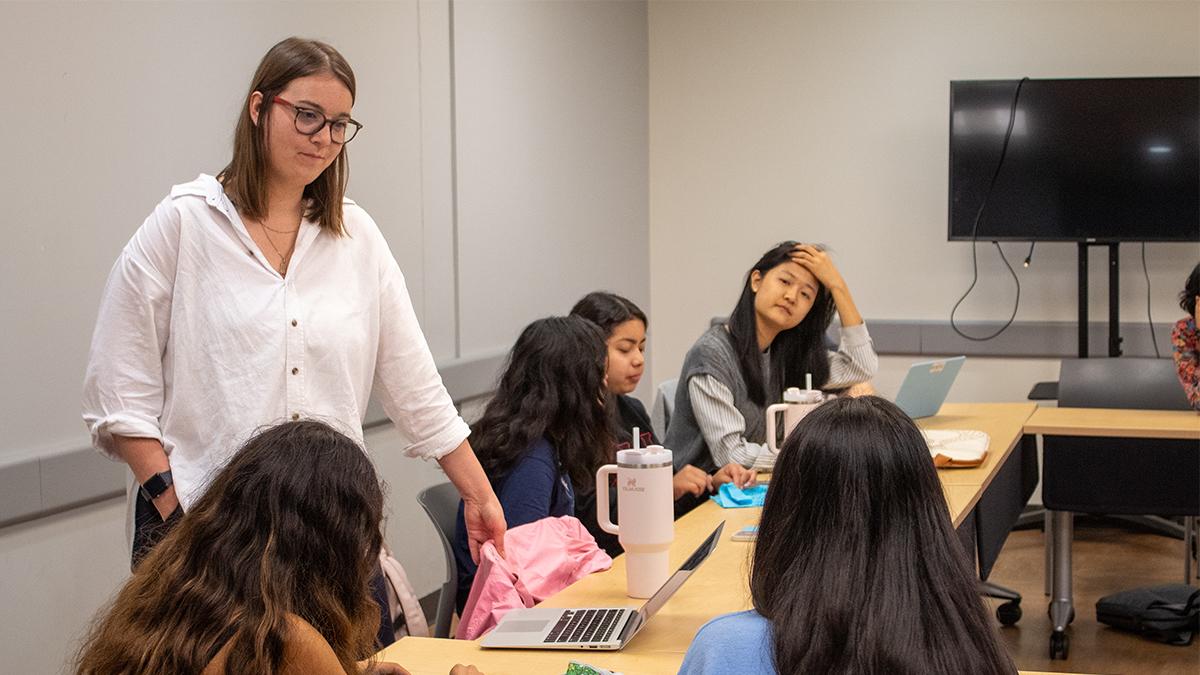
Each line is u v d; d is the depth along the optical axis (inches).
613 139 236.7
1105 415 159.3
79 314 121.0
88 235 121.5
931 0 233.8
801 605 46.6
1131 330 225.3
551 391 102.5
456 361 180.7
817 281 130.1
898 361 240.1
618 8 237.6
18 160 113.7
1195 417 156.3
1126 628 164.2
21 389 115.0
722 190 250.2
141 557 79.0
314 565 53.8
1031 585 188.9
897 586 46.2
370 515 55.6
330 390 83.9
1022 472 167.5
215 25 136.8
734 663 47.3
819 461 48.3
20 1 113.4
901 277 239.1
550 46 210.8
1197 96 209.2
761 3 244.5
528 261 205.2
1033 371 232.2
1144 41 223.1
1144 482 155.2
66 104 118.5
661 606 75.7
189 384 80.4
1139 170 212.1
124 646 53.3
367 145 161.8
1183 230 211.2
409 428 91.2
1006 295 232.7
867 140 239.6
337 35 155.9
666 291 255.8
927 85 235.3
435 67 177.2
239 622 52.0
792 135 244.5
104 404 79.7
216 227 80.6
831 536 47.4
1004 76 230.8
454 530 105.7
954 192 221.1
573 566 90.0
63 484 117.9
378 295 87.7
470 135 186.4
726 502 111.6
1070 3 226.4
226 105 138.9
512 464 100.9
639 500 82.1
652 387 257.8
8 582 114.0
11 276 113.3
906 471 47.8
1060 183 215.9
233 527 53.9
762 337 132.2
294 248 83.2
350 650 55.0
